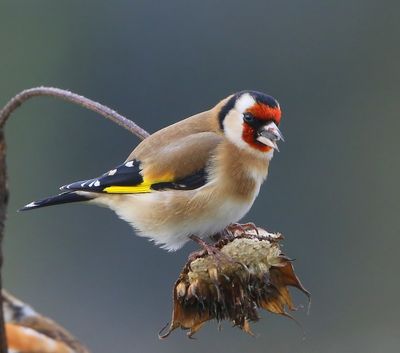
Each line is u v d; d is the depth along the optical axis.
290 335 15.79
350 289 17.48
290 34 19.00
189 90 18.45
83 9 19.09
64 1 19.20
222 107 8.59
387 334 16.72
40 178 18.55
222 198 8.32
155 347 16.23
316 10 19.33
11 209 17.88
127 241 16.91
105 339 16.58
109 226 17.06
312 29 19.31
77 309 16.84
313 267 17.67
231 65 18.56
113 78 18.73
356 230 18.34
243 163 8.38
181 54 18.44
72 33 19.12
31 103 18.81
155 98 18.52
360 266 17.88
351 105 19.53
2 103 19.66
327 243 17.97
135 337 16.42
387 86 19.69
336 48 19.61
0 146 5.97
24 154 18.70
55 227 17.23
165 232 8.40
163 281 16.67
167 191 8.34
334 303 17.23
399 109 19.36
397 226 18.31
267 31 18.92
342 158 19.03
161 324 16.47
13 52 19.12
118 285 16.83
